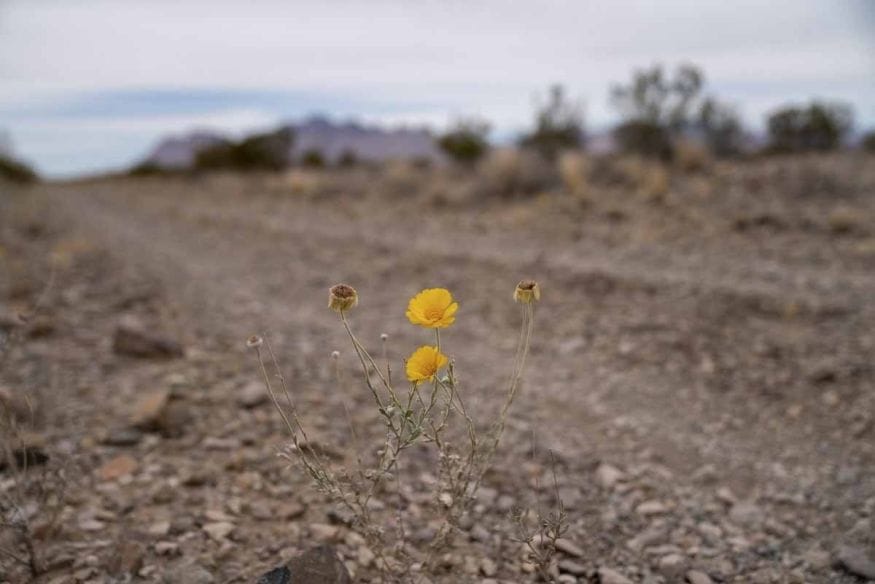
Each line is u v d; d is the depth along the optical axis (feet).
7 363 4.50
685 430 4.09
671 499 3.30
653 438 3.98
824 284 6.76
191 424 3.76
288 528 2.84
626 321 5.98
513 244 9.77
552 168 15.94
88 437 3.55
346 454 3.43
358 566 2.59
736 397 4.52
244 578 2.53
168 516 2.89
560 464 3.57
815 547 2.93
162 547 2.65
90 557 2.57
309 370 4.78
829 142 21.83
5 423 2.79
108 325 5.76
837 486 3.43
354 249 9.86
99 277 7.79
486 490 3.20
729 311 6.08
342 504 2.55
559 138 21.99
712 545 2.94
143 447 3.49
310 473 2.22
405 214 13.67
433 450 3.58
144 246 10.86
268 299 7.15
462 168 22.52
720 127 20.63
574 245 9.39
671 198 11.89
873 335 5.31
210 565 2.59
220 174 32.83
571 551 2.80
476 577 2.60
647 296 6.66
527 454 3.65
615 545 2.92
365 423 3.84
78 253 9.49
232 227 12.97
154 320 6.00
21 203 18.28
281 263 9.11
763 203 10.91
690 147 15.97
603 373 4.99
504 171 14.96
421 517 2.94
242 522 2.87
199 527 2.82
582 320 6.12
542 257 8.57
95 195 26.11
